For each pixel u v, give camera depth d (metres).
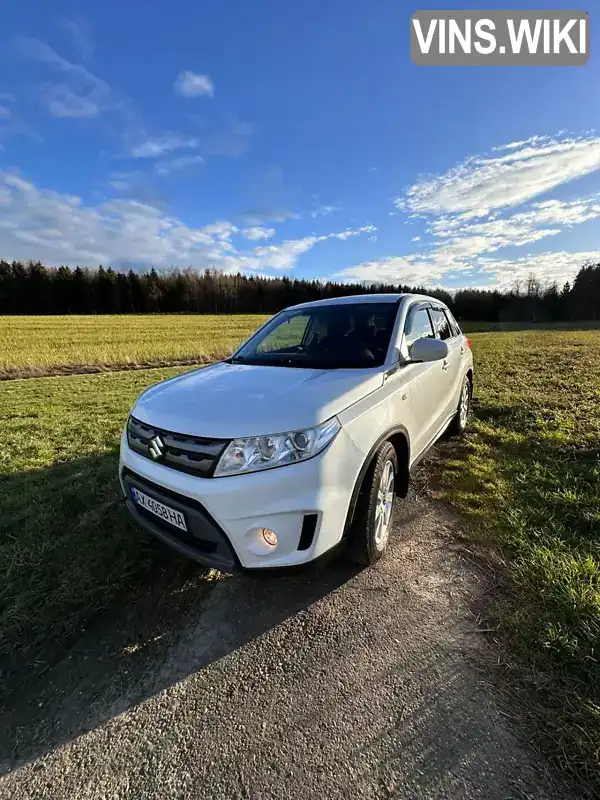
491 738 1.38
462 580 2.20
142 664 1.77
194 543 1.98
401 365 2.72
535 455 3.83
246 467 1.79
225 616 2.02
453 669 1.66
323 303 3.57
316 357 2.83
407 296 3.42
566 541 2.40
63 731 1.49
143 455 2.14
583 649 1.65
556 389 6.78
